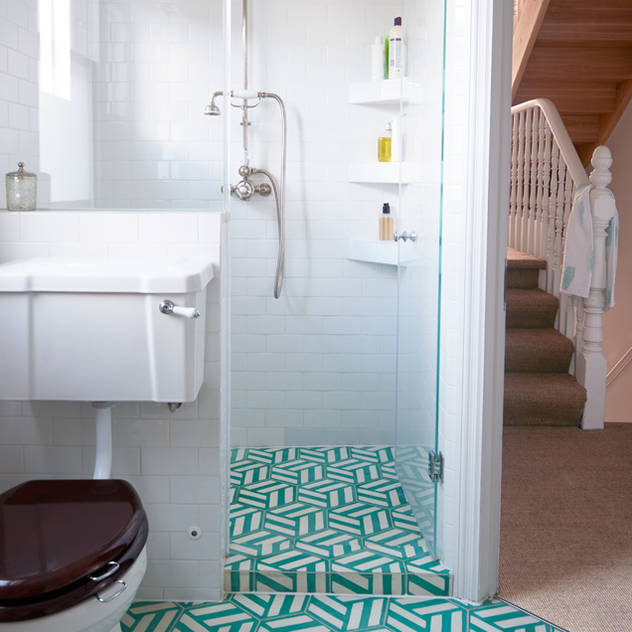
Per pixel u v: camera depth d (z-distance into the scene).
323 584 2.33
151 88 2.18
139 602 2.28
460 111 2.20
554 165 4.41
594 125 5.31
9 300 1.88
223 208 2.22
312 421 3.49
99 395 1.94
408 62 2.78
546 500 3.02
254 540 2.53
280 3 3.22
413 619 2.18
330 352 3.44
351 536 2.57
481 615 2.21
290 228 3.36
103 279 1.87
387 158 3.22
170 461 2.23
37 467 2.24
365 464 3.26
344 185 3.33
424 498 2.50
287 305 3.41
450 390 2.30
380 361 3.45
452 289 2.28
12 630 1.40
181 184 2.21
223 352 2.30
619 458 3.47
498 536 2.31
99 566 1.47
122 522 1.62
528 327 4.37
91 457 2.24
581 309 4.00
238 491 2.96
